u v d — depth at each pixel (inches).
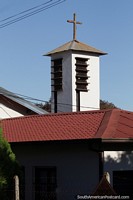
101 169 681.0
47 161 757.3
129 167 719.1
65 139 702.5
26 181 780.0
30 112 1258.6
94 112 800.9
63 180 731.4
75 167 716.7
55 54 1255.5
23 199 775.1
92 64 1245.1
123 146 714.2
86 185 698.8
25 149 789.9
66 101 1218.0
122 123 735.7
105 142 666.8
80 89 1217.4
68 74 1220.5
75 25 1263.5
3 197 559.2
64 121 797.9
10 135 808.3
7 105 1239.5
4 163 582.9
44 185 759.1
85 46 1242.0
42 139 736.3
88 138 671.8
